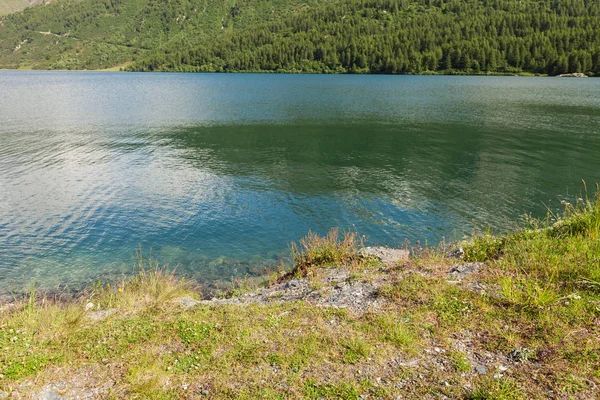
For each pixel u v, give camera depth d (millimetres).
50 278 14688
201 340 7266
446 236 18062
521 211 21047
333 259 12750
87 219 20078
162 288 10984
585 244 9547
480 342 6539
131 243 17672
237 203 22500
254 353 6664
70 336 7504
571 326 6582
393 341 6770
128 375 6250
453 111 61906
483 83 121875
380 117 56688
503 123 49656
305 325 7570
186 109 66250
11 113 58594
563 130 44219
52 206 21672
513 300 7547
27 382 6082
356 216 20609
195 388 5887
